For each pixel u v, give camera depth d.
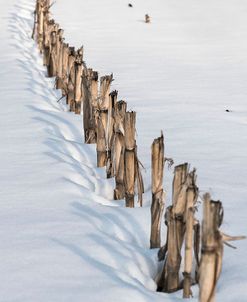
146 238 11.65
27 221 11.88
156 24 50.88
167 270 9.73
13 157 16.89
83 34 47.12
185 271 8.94
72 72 23.89
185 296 9.04
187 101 26.64
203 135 20.45
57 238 10.95
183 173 9.55
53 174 15.10
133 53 39.91
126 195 13.07
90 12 56.53
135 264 10.20
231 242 11.21
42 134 19.52
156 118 23.22
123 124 13.49
